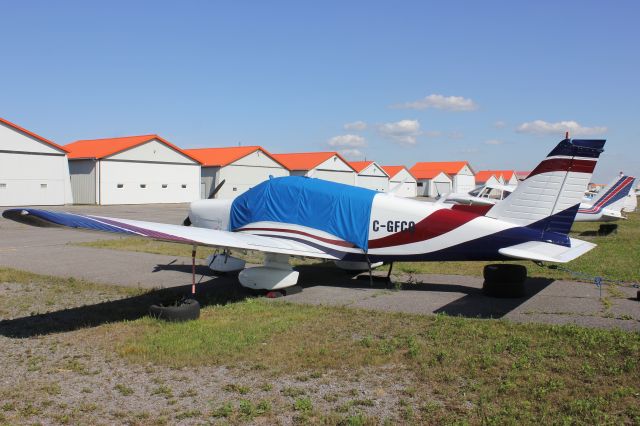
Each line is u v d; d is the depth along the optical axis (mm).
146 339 6086
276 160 47906
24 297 8422
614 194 22656
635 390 4535
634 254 13805
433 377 4910
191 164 42281
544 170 8500
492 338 6078
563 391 4543
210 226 10758
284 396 4527
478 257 8797
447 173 77750
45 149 33500
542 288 9328
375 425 3977
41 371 5137
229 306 7844
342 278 10391
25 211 5680
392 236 9102
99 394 4582
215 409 4266
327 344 5910
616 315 7262
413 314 7309
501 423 3957
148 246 14977
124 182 37625
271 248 8344
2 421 4039
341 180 53500
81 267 11391
